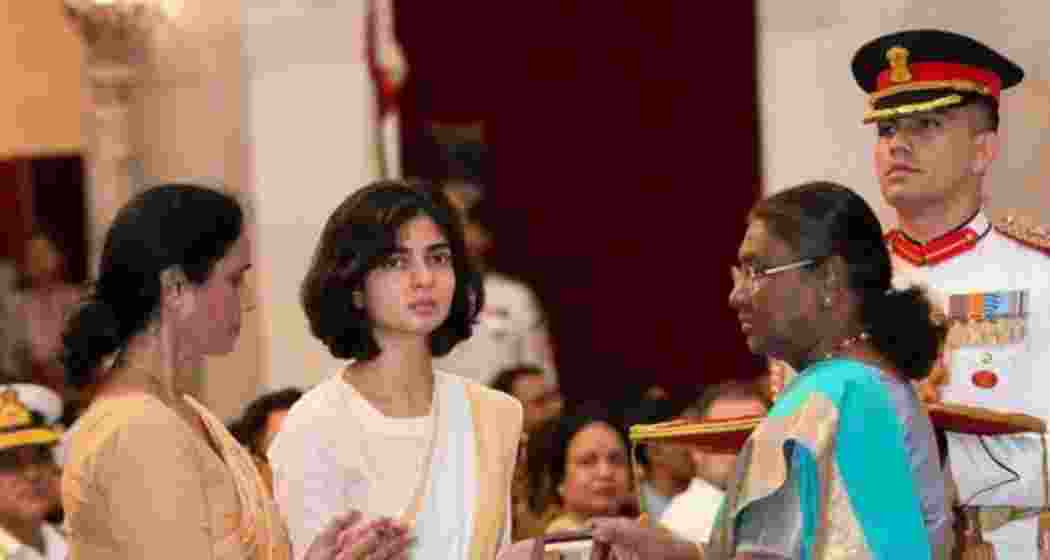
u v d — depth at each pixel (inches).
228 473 238.5
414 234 268.2
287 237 599.5
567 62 598.5
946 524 239.1
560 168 601.0
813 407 232.1
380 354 271.3
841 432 231.1
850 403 232.1
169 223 235.5
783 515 232.7
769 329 240.2
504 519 271.7
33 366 668.1
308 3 601.6
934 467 239.9
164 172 618.8
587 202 600.1
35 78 692.1
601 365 602.9
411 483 267.4
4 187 685.9
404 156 601.6
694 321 597.0
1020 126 490.0
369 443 267.7
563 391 603.2
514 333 596.4
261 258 597.9
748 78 573.6
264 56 602.9
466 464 270.8
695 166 588.1
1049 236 298.2
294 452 266.7
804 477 231.1
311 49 601.6
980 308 295.1
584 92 598.5
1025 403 293.4
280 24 601.9
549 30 598.5
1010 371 294.0
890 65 296.0
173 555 226.4
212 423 243.9
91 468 229.5
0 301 675.4
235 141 607.2
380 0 600.7
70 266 681.0
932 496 238.4
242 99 605.0
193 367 252.7
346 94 600.1
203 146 613.6
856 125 549.0
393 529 242.1
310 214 599.5
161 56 616.7
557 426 394.9
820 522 230.1
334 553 240.5
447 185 600.1
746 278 241.8
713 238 590.6
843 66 549.3
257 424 377.1
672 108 588.4
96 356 236.8
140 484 227.5
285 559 243.3
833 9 551.2
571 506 390.3
